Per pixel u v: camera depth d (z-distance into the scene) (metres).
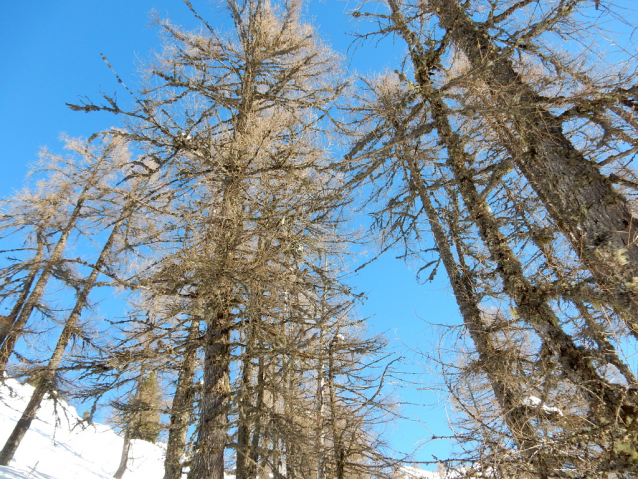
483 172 4.57
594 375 3.00
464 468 2.86
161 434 7.36
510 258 4.01
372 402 6.48
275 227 5.73
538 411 3.07
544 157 3.93
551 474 2.71
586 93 3.35
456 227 5.26
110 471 15.42
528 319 3.55
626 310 3.04
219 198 6.12
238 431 6.99
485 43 4.51
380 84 7.05
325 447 6.22
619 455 2.53
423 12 4.77
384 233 6.73
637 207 3.80
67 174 13.32
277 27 7.79
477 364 4.04
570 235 3.72
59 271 11.60
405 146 5.45
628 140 3.40
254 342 5.87
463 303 4.89
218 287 5.22
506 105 3.69
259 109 7.36
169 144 6.11
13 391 11.20
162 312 6.44
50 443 14.27
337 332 7.50
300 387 7.80
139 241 6.14
